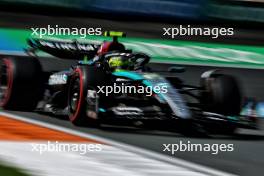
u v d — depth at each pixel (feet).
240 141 86.22
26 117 96.89
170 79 94.73
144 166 65.10
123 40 212.84
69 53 104.27
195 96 95.71
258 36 254.06
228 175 64.49
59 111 98.22
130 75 90.79
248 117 92.48
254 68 190.90
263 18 274.98
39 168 61.00
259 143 85.97
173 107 84.28
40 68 104.63
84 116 88.63
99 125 89.15
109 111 87.04
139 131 88.48
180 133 88.28
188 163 68.95
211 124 89.97
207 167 67.92
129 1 257.14
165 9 261.85
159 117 85.20
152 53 199.21
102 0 254.27
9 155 66.18
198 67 180.55
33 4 241.76
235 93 92.32
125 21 253.85
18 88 101.50
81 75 88.94
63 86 99.14
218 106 91.35
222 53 212.23
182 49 209.26
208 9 267.80
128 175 60.54
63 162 64.49
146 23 254.68
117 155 69.62
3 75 105.70
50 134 81.25
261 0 276.62
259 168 69.56
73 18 243.81
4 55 173.47
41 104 115.34
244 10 273.13
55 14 244.63
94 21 245.04
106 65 95.91
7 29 200.03
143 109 94.79
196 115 87.35
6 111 102.94
